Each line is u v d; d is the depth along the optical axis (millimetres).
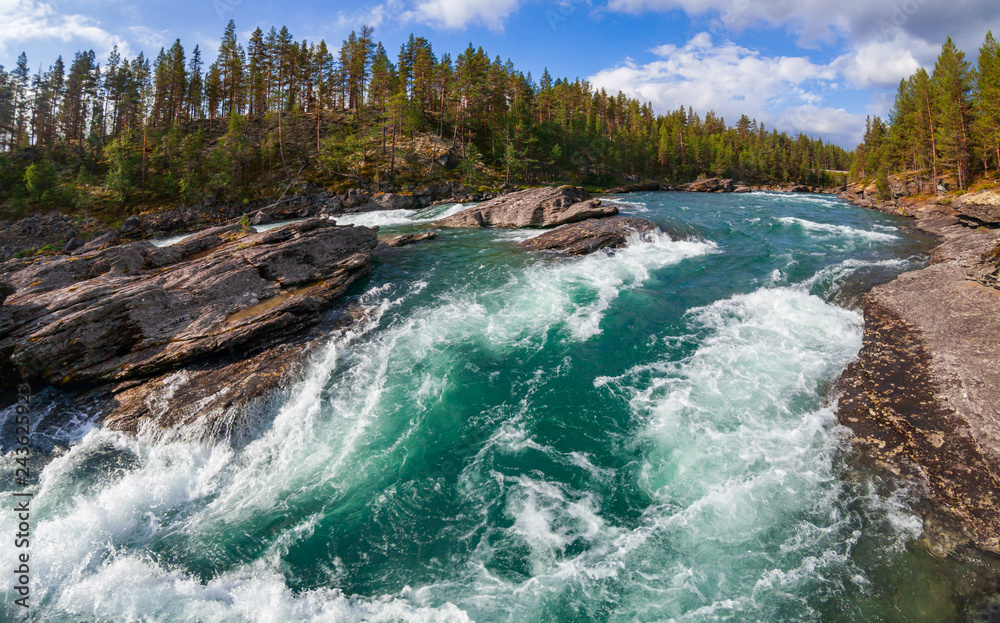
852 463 9031
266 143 71688
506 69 91250
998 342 10953
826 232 29156
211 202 60438
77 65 79812
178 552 7965
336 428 10953
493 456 9930
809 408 10828
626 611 6648
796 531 7742
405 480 9375
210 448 10328
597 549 7645
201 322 14367
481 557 7641
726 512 8180
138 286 14586
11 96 75438
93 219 57250
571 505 8555
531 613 6676
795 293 17469
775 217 36094
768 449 9617
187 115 88500
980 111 45250
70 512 8672
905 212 43094
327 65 83688
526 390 12289
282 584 7320
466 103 83312
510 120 80875
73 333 12500
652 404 11422
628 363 13453
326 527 8352
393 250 26359
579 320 16266
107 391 11969
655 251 24625
